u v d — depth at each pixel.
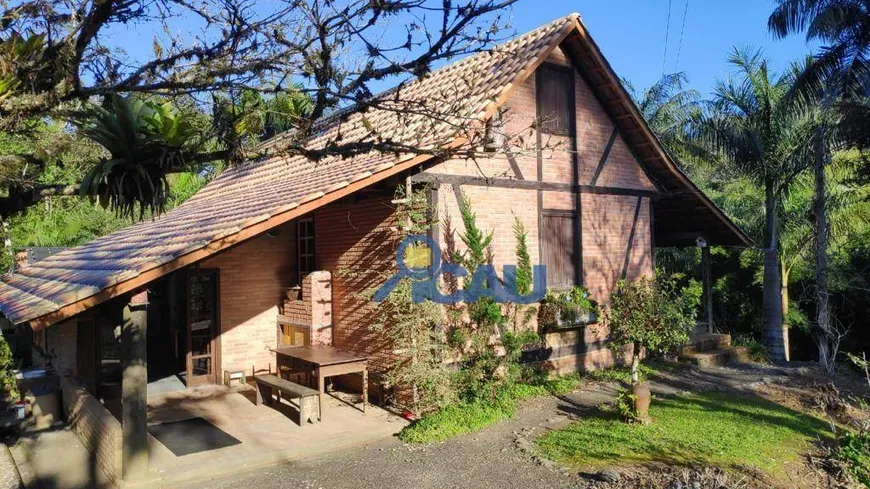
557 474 6.84
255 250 11.80
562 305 11.12
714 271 23.20
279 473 7.04
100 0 3.60
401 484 6.66
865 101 14.95
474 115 8.73
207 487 6.62
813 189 18.45
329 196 7.69
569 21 10.76
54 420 9.31
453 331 9.58
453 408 8.83
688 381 11.67
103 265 8.10
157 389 10.90
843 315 21.02
